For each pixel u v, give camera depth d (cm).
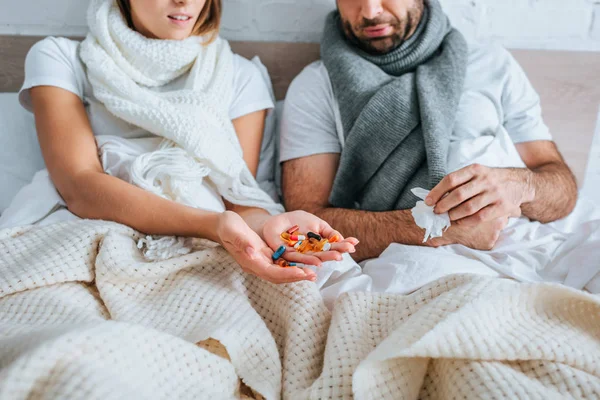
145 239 89
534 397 54
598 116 148
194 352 63
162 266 80
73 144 99
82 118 104
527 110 126
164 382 59
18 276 76
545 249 100
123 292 80
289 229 85
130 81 104
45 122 101
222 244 84
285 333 77
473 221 91
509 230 103
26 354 52
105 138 104
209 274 85
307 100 125
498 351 60
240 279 86
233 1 137
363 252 106
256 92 122
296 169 121
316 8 140
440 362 64
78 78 109
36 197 97
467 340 61
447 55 120
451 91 114
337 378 63
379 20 117
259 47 140
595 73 143
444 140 106
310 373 69
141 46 106
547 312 69
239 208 110
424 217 87
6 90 132
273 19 140
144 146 105
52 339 54
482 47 132
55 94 103
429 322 64
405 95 112
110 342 57
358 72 118
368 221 106
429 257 92
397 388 61
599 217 114
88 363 54
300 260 77
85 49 107
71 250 80
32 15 130
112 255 79
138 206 89
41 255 80
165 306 78
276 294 82
